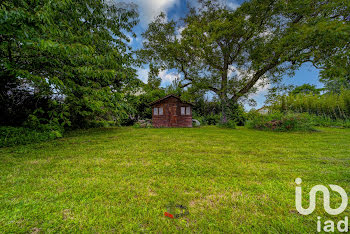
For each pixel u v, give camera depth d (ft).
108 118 41.47
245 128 40.50
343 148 14.92
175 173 8.51
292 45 33.88
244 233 4.15
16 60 18.15
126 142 18.17
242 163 10.28
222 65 49.96
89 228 4.38
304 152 13.33
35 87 23.81
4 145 15.58
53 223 4.58
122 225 4.51
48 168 9.38
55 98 25.81
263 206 5.42
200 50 44.34
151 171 8.83
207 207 5.37
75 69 19.01
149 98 56.24
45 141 18.75
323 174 8.27
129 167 9.49
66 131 28.84
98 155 12.34
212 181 7.47
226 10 44.39
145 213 5.04
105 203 5.64
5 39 13.80
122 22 28.68
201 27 47.19
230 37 42.34
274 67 43.55
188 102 49.67
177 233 4.17
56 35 14.25
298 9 36.09
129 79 33.45
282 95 51.21
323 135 24.36
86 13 19.99
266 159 11.23
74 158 11.53
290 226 4.39
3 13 9.41
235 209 5.25
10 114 21.18
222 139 20.48
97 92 22.40
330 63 33.47
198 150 14.08
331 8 32.42
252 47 42.22
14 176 8.14
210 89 49.34
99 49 22.41
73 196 6.07
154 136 23.32
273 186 6.91
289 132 29.25
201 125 56.44
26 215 4.91
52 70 19.45
